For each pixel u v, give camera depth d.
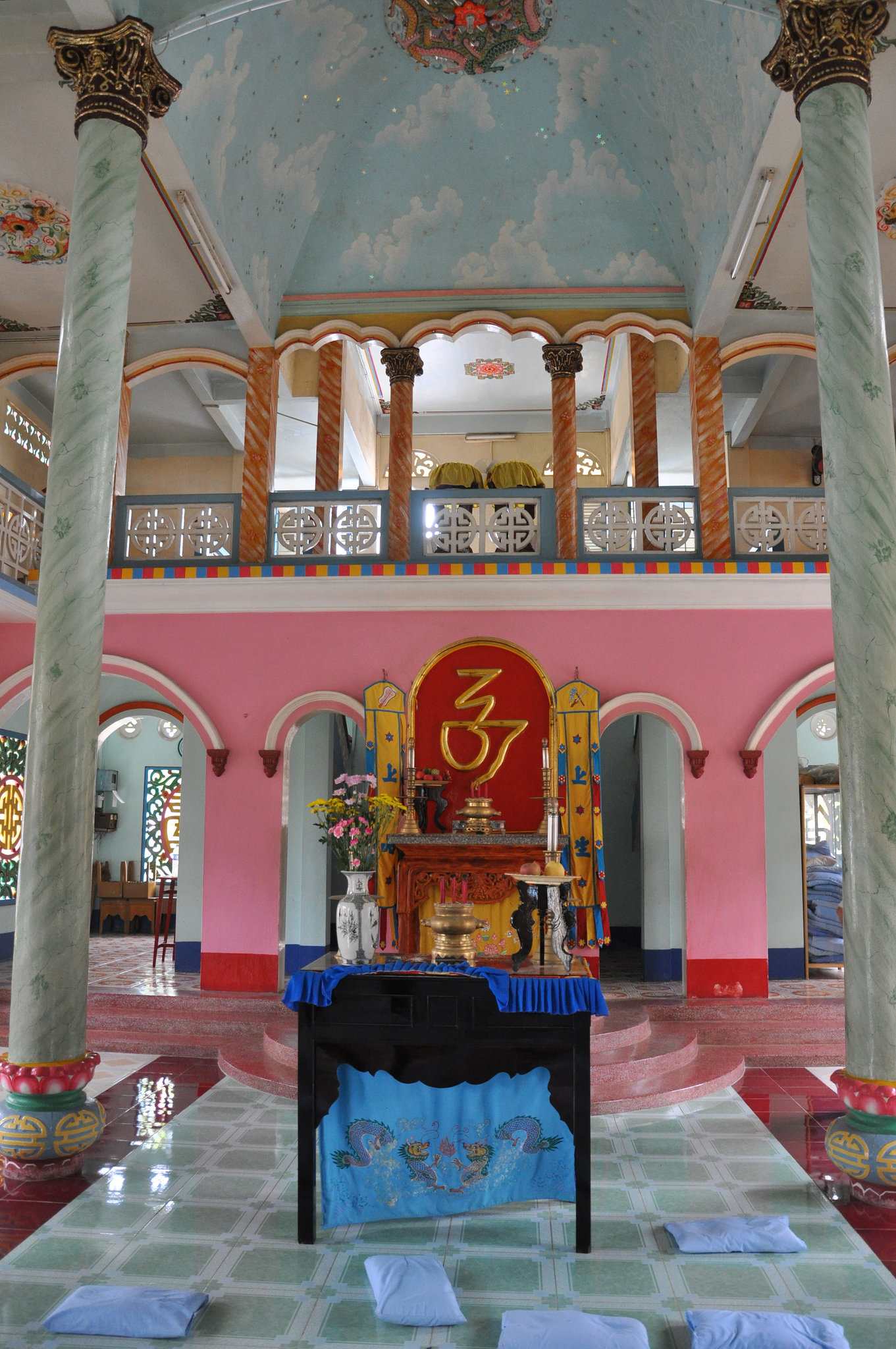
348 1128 5.15
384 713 10.54
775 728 10.47
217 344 11.53
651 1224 5.14
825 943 12.27
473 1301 4.25
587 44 9.83
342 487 16.86
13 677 11.10
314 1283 4.42
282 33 8.80
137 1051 9.15
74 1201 5.39
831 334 6.07
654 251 11.16
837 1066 8.84
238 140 9.24
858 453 5.92
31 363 11.70
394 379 11.34
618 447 15.44
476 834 9.43
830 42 6.27
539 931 5.51
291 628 10.91
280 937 10.50
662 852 11.87
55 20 7.55
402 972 5.13
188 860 12.33
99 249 6.37
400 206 11.06
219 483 16.44
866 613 5.80
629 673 10.62
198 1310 4.10
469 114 10.52
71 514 6.13
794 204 9.23
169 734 17.75
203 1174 5.84
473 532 10.93
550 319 11.34
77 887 5.96
